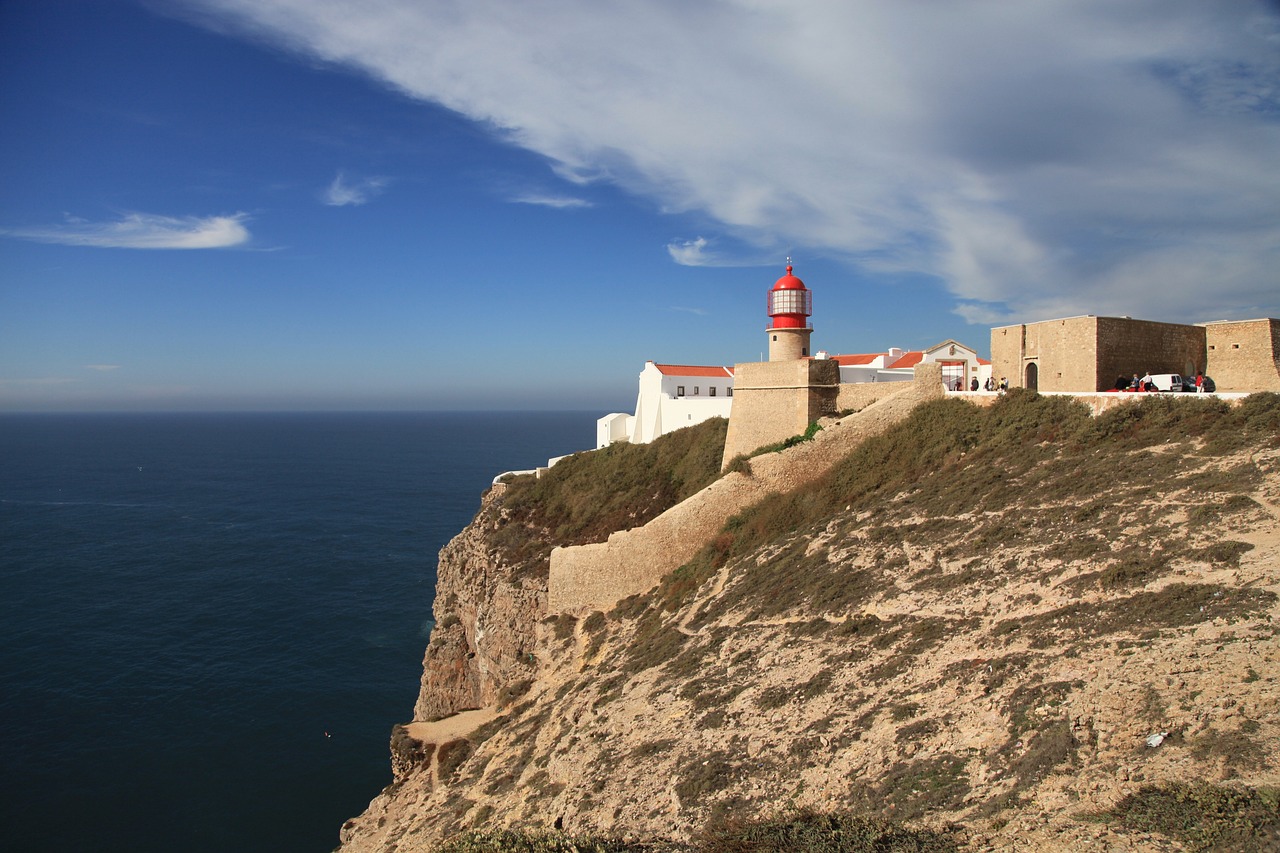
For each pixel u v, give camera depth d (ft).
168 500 383.86
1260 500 57.26
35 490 422.41
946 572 66.13
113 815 112.88
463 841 48.26
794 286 135.13
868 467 101.96
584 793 57.82
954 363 158.81
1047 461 81.30
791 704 56.34
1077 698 42.45
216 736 136.05
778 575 83.41
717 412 161.68
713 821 45.93
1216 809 30.50
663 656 80.94
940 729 45.75
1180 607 47.16
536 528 151.74
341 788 121.08
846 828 38.37
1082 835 31.86
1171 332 102.73
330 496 396.98
